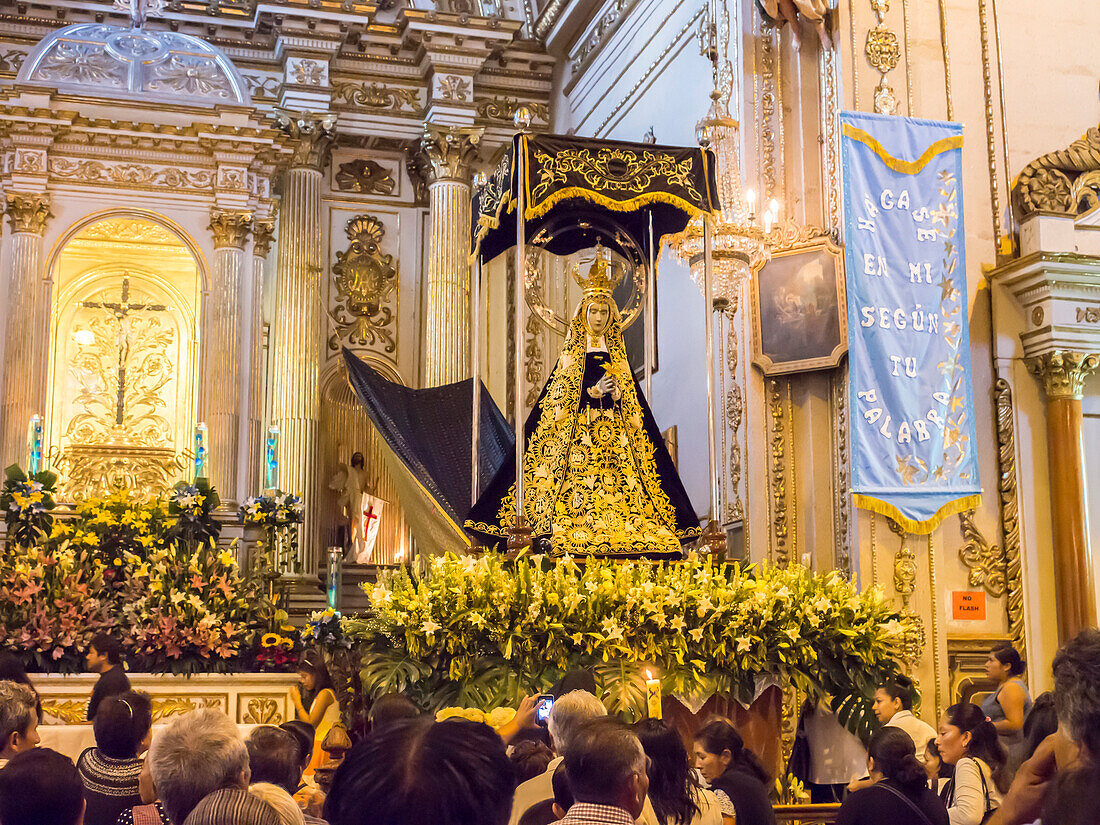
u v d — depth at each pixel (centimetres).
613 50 1609
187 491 1163
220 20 1677
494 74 1784
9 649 1006
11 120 1433
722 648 782
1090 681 279
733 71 1218
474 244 1001
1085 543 1111
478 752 240
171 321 1595
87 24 1534
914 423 1081
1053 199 1163
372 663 766
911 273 1104
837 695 816
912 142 1124
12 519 1130
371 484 1673
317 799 509
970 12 1200
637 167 915
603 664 767
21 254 1441
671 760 448
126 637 1044
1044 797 264
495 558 801
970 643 1084
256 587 1145
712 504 939
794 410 1140
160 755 337
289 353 1628
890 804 476
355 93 1739
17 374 1423
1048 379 1130
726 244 1017
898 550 1067
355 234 1741
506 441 1237
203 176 1505
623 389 961
